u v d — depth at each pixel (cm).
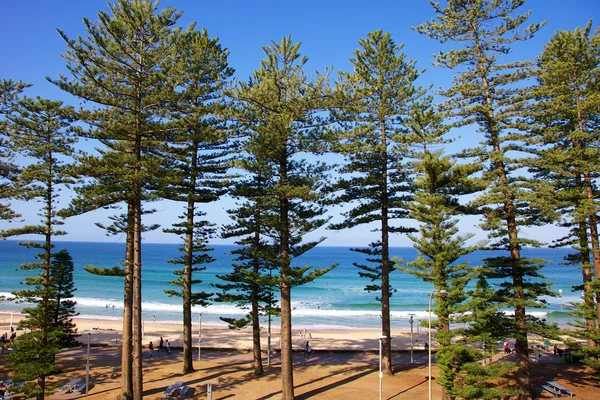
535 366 2181
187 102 1709
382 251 1934
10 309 4744
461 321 1448
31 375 1559
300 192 1538
